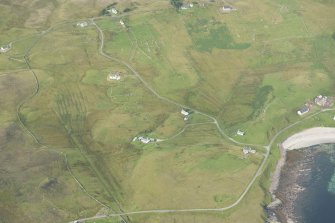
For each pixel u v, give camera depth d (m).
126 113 177.62
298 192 154.12
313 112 179.88
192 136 168.88
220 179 153.62
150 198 148.00
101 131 170.62
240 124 174.25
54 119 175.50
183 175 154.62
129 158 160.88
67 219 141.12
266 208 147.50
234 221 142.12
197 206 145.38
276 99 184.75
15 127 171.50
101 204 146.00
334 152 168.00
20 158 159.88
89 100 182.75
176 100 183.88
